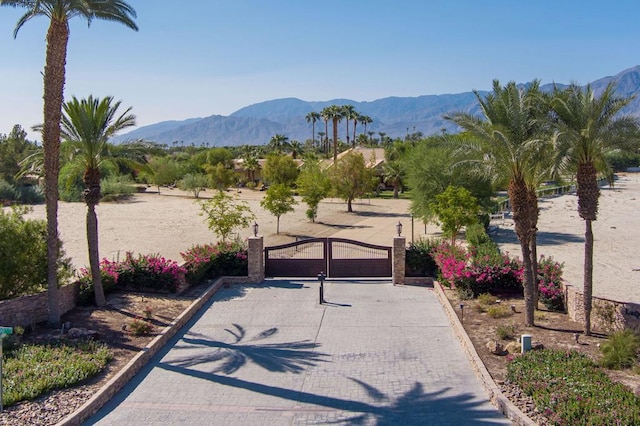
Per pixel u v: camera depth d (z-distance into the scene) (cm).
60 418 948
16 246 1534
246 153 11744
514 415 937
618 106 1277
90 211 1634
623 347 1155
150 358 1312
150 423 979
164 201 6303
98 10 1529
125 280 1852
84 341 1320
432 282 2067
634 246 3036
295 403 1063
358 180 5409
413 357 1304
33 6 1430
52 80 1441
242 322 1614
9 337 1289
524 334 1341
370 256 2884
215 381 1178
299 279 2184
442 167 3312
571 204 5681
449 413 1000
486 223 3550
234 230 3869
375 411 1020
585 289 1342
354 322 1602
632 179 9450
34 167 1689
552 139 1311
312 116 12588
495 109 1543
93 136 1600
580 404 900
